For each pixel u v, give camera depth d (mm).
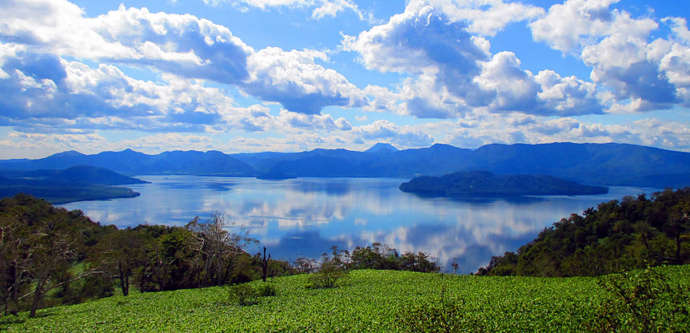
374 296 37594
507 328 21062
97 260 56781
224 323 29375
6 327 34562
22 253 42281
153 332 28312
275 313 31969
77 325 33812
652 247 70000
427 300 32250
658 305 17344
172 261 63906
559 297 28828
